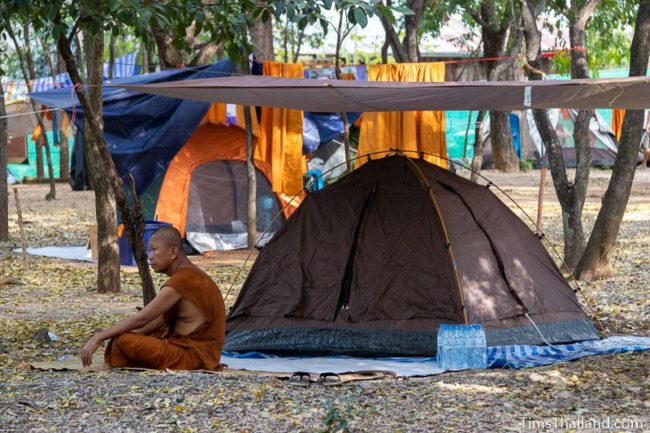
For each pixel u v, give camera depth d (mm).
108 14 8875
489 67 26750
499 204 10039
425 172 9867
